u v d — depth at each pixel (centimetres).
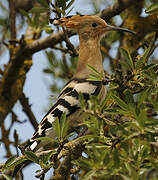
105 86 1034
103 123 748
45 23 1127
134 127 698
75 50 1139
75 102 1005
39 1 1004
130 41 1265
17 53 1256
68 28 1150
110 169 688
